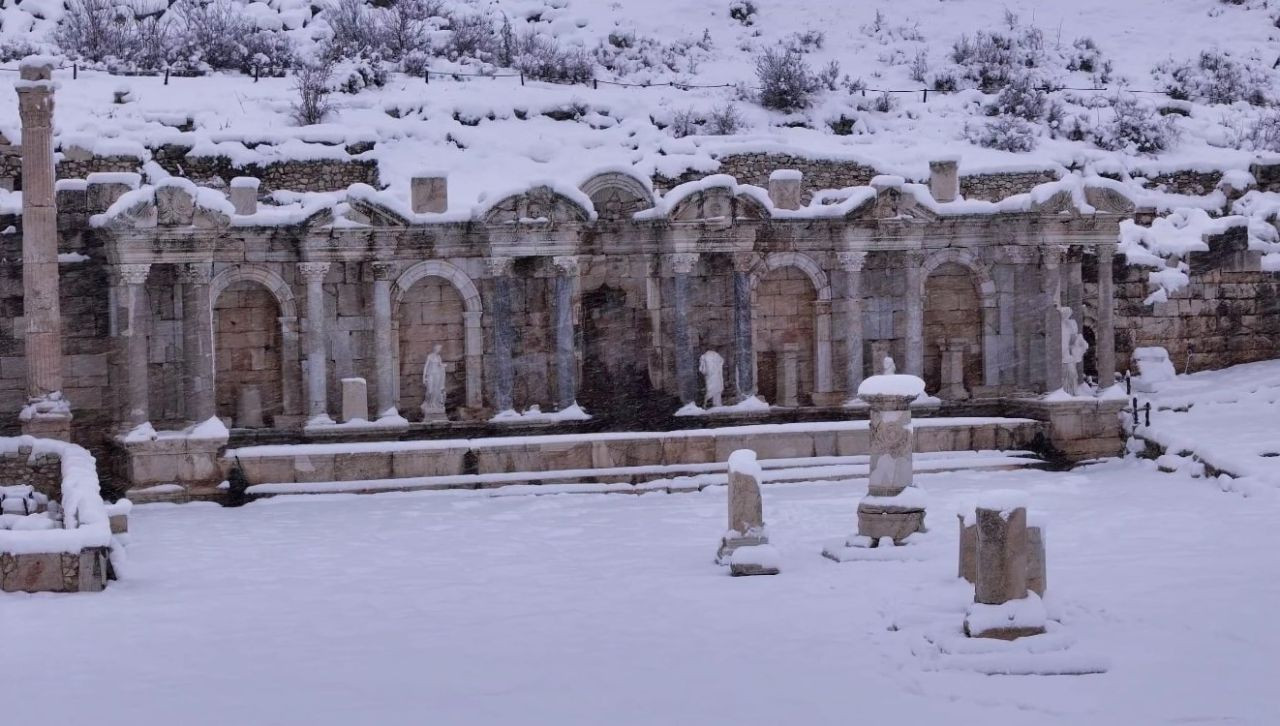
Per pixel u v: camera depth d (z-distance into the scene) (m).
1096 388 44.88
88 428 39.62
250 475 38.44
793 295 45.34
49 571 26.31
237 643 22.31
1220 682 19.28
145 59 53.66
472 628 23.20
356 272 41.69
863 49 66.25
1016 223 44.84
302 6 61.06
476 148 48.19
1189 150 56.62
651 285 44.06
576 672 20.45
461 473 39.62
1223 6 73.44
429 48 57.97
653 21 65.88
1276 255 50.19
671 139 49.84
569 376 42.53
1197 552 28.09
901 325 45.50
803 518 33.53
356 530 33.31
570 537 32.12
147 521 34.94
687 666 20.70
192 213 38.03
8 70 48.06
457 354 42.94
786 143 49.41
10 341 39.22
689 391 43.53
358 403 40.81
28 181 36.69
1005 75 62.50
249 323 41.19
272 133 45.56
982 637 20.97
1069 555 28.08
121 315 38.47
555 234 42.00
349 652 21.70
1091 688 19.28
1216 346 49.34
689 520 34.22
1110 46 69.06
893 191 43.88
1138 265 48.59
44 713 18.64
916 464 41.41
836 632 22.42
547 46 59.44
